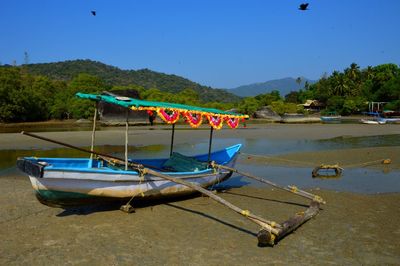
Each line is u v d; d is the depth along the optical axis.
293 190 12.52
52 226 9.97
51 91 88.44
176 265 7.60
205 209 11.73
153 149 27.89
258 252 8.30
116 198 11.02
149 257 7.99
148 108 11.05
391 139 34.88
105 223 10.23
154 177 11.63
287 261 7.83
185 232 9.57
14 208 11.66
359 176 17.38
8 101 69.38
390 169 19.03
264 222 9.05
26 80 89.12
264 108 89.50
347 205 12.26
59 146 29.47
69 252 8.24
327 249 8.50
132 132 43.34
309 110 107.38
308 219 10.57
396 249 8.51
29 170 9.93
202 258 7.96
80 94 11.70
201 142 33.09
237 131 46.06
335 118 80.56
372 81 106.38
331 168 17.75
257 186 15.52
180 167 14.41
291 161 21.52
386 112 80.75
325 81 120.69
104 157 12.78
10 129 50.47
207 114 13.31
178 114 12.02
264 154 24.83
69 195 10.22
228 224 10.26
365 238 9.20
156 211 11.43
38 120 75.50
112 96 11.73
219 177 14.12
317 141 33.72
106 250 8.37
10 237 9.15
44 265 7.57
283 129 49.81
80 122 70.00
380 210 11.66
